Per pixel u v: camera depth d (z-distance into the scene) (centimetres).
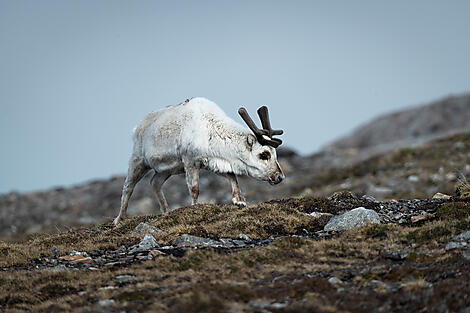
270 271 2655
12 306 2503
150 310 2219
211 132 4031
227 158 4078
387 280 2442
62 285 2689
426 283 2334
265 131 4069
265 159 4084
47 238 3900
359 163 10038
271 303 2252
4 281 2809
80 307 2366
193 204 4088
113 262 3094
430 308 2089
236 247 3152
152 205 9962
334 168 10612
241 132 4081
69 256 3300
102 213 9844
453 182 7119
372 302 2186
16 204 10631
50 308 2395
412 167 8512
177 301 2278
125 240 3566
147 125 4356
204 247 3125
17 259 3256
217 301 2219
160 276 2692
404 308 2127
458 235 2897
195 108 4109
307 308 2133
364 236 3152
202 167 4184
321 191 8494
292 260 2814
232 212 3847
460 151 8962
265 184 10581
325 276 2538
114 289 2534
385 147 12794
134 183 4469
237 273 2641
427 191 6944
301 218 3666
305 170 11981
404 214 3731
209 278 2581
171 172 4341
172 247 3225
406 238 3028
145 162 4366
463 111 17988
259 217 3672
